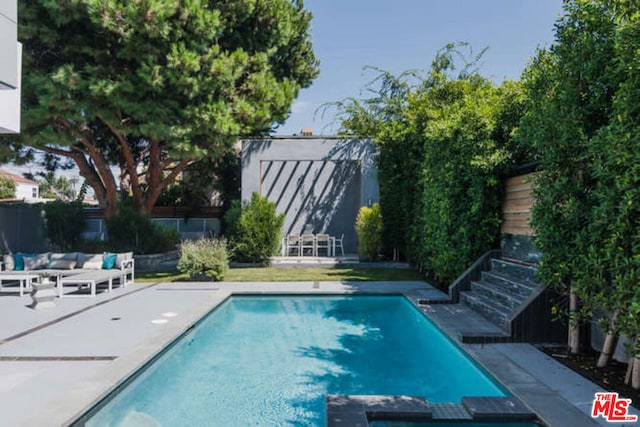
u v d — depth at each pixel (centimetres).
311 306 896
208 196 1938
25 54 1028
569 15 478
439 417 367
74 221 1466
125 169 1788
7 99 471
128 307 779
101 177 1515
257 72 1266
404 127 1394
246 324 759
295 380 500
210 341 660
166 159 1491
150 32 973
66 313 730
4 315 715
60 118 1101
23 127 1059
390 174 1416
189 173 1819
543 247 510
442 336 646
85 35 1081
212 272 1092
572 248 480
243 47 1274
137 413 411
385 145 1422
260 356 590
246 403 436
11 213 1385
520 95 759
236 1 1173
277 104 1243
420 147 1155
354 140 1495
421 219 1093
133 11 937
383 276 1176
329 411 369
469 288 822
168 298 867
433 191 957
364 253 1405
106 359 495
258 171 1491
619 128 368
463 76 1683
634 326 370
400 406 380
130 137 1556
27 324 654
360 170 1636
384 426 365
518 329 574
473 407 375
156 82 994
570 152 476
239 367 546
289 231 1673
